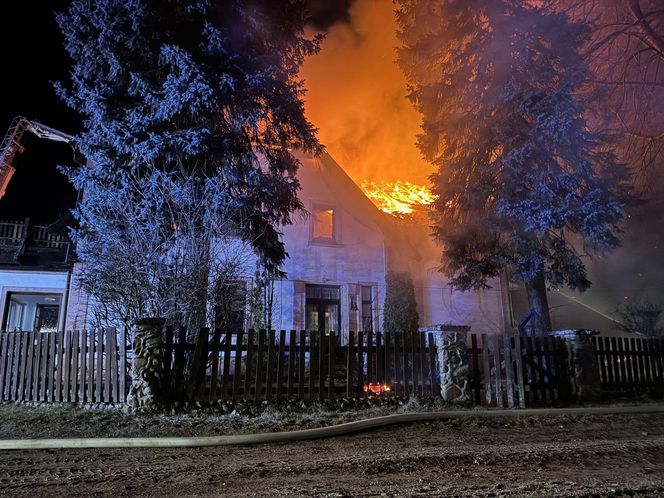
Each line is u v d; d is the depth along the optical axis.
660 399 9.92
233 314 8.54
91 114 10.70
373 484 4.05
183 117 10.60
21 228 14.87
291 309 14.56
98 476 4.16
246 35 10.95
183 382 7.00
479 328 16.66
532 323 12.41
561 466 4.83
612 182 12.30
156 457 4.84
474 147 13.67
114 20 10.13
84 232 9.99
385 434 6.20
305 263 15.13
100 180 10.17
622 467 4.86
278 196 12.12
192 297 7.64
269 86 11.27
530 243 12.19
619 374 10.20
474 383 8.57
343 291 15.29
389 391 8.11
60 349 7.62
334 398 7.62
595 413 8.03
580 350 9.40
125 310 7.67
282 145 12.43
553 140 11.80
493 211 12.93
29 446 5.12
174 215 9.11
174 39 10.55
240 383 7.26
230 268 8.27
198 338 7.08
